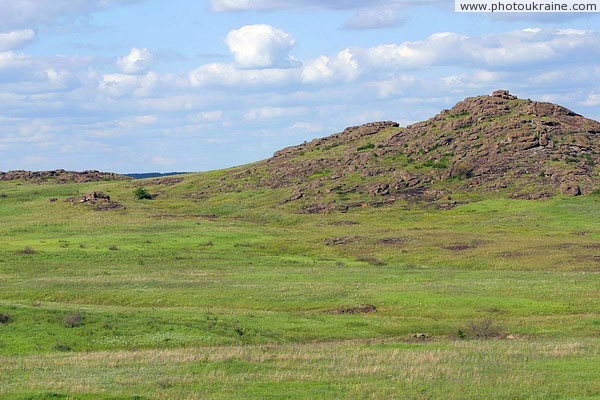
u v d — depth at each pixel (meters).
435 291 66.19
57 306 59.28
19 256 94.56
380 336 51.47
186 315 54.75
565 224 125.25
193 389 32.12
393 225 136.00
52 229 133.88
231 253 102.50
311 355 40.31
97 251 101.25
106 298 66.19
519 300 61.91
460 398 30.95
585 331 51.94
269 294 66.31
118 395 30.42
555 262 89.00
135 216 154.50
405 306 61.16
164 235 122.50
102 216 153.62
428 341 48.72
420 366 36.94
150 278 76.31
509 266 88.56
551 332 51.81
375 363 38.06
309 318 56.19
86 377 34.53
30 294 67.94
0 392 30.66
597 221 127.06
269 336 50.00
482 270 85.50
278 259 96.19
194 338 47.72
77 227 136.38
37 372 36.03
